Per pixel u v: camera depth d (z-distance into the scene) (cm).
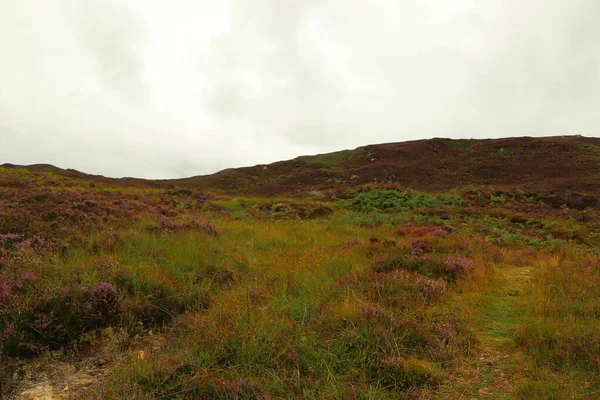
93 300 486
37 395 349
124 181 4406
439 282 649
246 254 903
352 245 1039
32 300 460
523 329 456
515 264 959
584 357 388
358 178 4547
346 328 443
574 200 2495
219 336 421
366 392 337
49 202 1109
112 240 802
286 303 539
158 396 323
